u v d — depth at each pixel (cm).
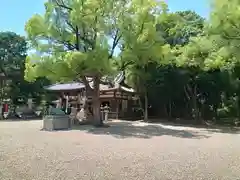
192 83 2877
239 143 1372
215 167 818
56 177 672
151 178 683
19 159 879
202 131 2019
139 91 3067
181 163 868
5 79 3406
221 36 984
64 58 1927
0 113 3175
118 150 1091
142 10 2017
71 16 1998
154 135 1669
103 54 1928
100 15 2020
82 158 914
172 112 3438
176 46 2680
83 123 2378
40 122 2586
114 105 3244
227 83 2775
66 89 3462
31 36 2055
